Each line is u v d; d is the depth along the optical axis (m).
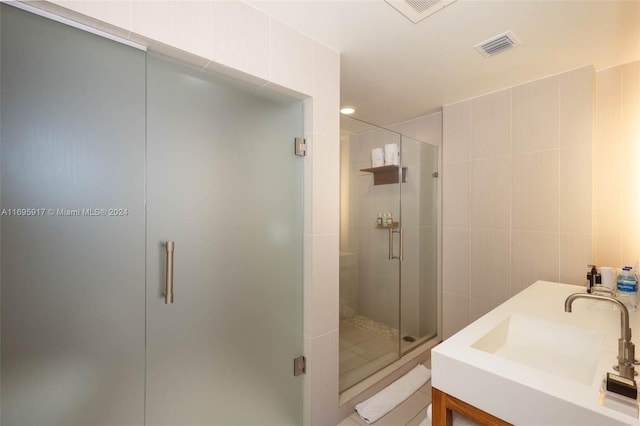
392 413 1.85
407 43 1.66
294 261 1.60
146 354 1.13
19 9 0.89
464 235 2.52
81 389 0.99
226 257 1.34
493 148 2.33
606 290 1.63
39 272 0.92
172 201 1.19
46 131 0.93
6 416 0.88
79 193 0.98
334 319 1.70
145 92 1.12
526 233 2.17
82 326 0.99
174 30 1.12
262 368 1.47
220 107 1.33
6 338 0.87
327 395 1.68
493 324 1.27
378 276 2.32
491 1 1.32
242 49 1.30
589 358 1.16
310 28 1.51
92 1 0.96
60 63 0.95
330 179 1.67
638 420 0.66
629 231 1.83
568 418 0.74
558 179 2.02
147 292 1.12
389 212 2.41
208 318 1.29
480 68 1.94
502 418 0.85
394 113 2.85
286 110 1.56
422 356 2.50
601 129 1.93
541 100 2.09
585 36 1.59
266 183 1.48
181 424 1.22
